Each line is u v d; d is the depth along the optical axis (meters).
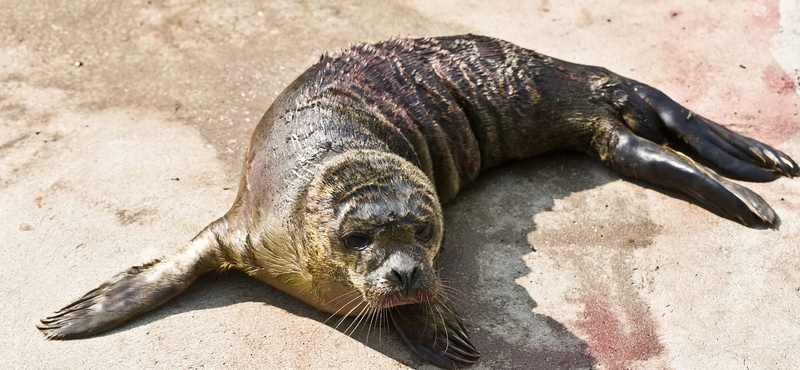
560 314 7.69
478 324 7.55
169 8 11.91
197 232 8.41
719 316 7.70
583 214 8.88
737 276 8.10
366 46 9.26
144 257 8.09
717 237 8.54
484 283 7.98
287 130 8.01
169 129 9.88
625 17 11.91
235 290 7.81
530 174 9.58
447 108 9.03
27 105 10.12
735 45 11.34
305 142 7.77
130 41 11.30
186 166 9.33
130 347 7.16
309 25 11.75
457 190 9.23
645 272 8.14
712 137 9.46
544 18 11.91
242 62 11.04
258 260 7.54
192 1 12.09
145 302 7.41
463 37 9.71
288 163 7.66
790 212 8.81
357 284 6.99
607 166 9.62
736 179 9.29
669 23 11.77
